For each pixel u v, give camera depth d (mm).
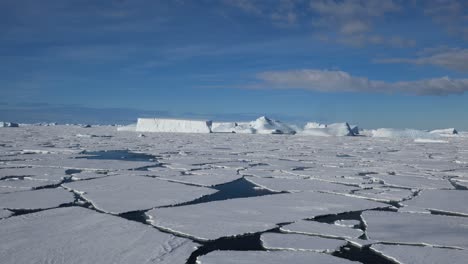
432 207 6375
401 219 5539
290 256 4027
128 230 4797
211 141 26562
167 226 5086
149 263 3748
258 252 4145
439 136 43062
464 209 6250
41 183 8078
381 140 34438
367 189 8031
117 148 18391
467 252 4195
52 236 4516
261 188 8133
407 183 8859
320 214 5832
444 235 4777
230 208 6105
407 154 17578
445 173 10883
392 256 4059
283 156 15531
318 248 4289
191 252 4098
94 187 7703
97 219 5281
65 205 6266
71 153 15352
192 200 6754
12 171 9688
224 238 4715
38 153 15102
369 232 4891
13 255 3887
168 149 18234
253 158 14469
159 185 8023
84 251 4031
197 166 11531
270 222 5340
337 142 28781
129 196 6902
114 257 3881
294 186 8266
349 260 3932
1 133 34875
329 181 9062
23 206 6059
